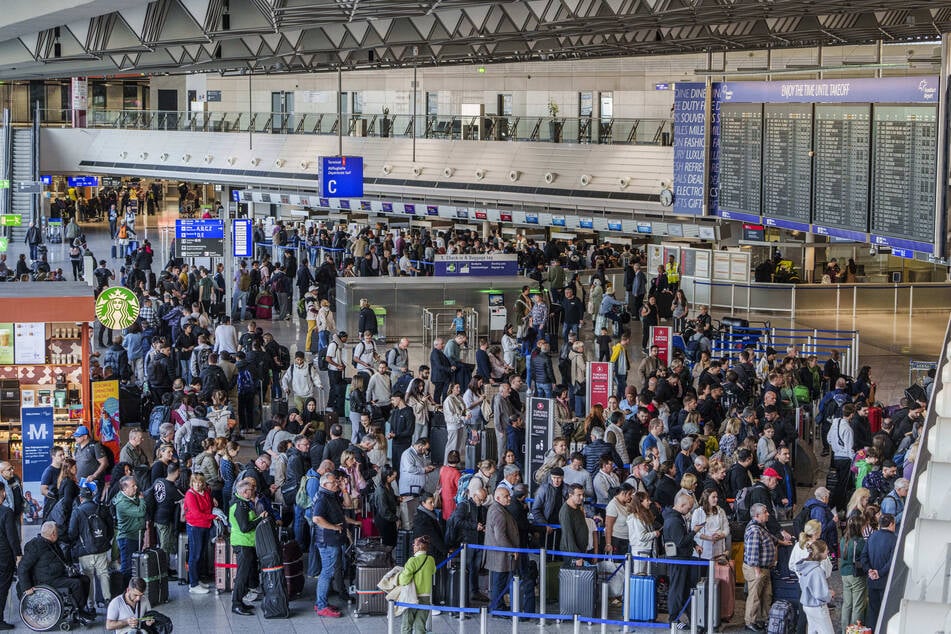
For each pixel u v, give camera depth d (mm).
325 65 47469
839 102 25266
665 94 47156
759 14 24203
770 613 13672
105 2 17656
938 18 26828
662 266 34719
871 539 13383
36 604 14602
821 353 30500
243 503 15141
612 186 42594
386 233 45562
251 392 24188
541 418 19094
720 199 30375
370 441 17906
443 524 16672
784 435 19969
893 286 35938
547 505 15539
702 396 21594
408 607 13688
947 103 21328
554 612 15117
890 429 19328
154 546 16047
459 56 44344
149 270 41156
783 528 15383
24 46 28156
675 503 14734
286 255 39688
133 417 24141
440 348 25016
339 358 24859
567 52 40562
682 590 14359
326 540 15078
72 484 16203
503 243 41750
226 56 33344
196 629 14664
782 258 37531
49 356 21156
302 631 14633
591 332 35219
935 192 22016
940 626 7234
